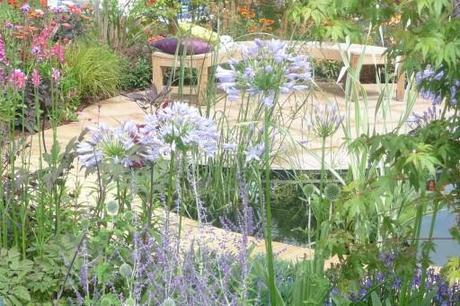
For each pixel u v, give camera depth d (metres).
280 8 13.33
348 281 3.35
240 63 3.13
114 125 9.74
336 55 11.37
